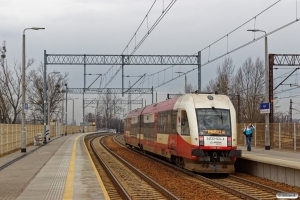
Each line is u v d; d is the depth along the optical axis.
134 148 41.66
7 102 56.34
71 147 37.25
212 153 19.55
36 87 63.53
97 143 53.00
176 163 23.08
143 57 38.19
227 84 55.03
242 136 36.09
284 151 27.67
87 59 39.66
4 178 16.23
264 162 18.83
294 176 16.59
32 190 13.38
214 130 19.66
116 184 16.45
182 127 20.84
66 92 65.12
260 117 52.28
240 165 21.91
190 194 14.68
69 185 14.39
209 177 19.86
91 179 15.88
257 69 54.03
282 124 29.05
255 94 52.94
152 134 29.00
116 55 38.88
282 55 36.50
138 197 14.23
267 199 13.88
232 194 14.79
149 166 24.97
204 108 20.17
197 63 36.84
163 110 25.52
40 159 24.80
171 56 37.72
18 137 35.19
